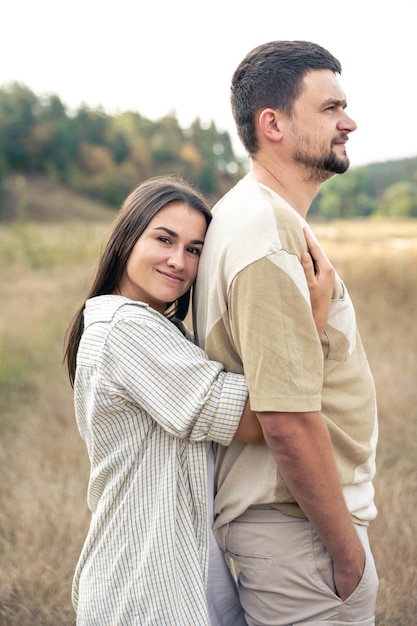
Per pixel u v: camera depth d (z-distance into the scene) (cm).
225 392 150
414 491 341
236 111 171
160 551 149
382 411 438
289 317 145
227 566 180
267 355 144
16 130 8756
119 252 172
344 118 164
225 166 9925
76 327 179
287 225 150
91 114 9794
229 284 151
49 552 295
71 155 9031
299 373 144
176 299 179
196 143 10000
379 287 802
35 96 9550
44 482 358
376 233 2162
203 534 156
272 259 146
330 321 161
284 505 160
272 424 144
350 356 164
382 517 310
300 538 161
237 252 150
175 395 150
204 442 158
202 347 171
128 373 151
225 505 165
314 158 162
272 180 167
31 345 662
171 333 156
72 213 7275
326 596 161
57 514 320
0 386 534
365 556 161
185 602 150
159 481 153
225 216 160
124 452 156
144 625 149
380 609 257
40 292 1043
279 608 165
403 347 603
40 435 423
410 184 8194
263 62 163
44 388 531
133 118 10294
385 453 389
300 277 148
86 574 160
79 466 382
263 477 159
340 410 161
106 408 154
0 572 281
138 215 169
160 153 9494
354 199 8238
